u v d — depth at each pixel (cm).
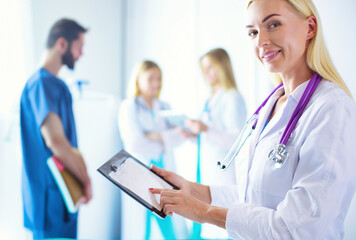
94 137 255
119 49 271
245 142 104
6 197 218
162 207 87
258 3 84
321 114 78
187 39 237
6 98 219
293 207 74
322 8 159
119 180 91
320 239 73
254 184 88
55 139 230
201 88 231
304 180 75
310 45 87
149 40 258
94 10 255
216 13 224
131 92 255
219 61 222
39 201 225
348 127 76
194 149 233
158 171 108
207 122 228
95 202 255
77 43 245
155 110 248
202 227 228
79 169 243
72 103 241
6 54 219
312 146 75
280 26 83
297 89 89
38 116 225
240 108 215
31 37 226
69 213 237
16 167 221
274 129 91
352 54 150
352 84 151
